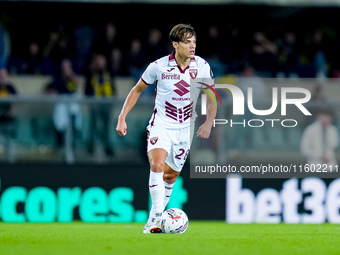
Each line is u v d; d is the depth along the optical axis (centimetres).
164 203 2677
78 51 5181
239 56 5222
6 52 5122
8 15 5269
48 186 3791
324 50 5403
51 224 3484
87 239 2239
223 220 3859
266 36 5334
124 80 4906
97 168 3825
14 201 3769
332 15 5384
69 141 3841
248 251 1902
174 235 2416
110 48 5103
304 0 5306
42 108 3838
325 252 1905
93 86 4453
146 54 5038
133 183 3838
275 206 3878
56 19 5294
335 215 3884
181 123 2483
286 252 1892
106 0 5225
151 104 3900
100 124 3862
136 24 5338
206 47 5228
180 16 5328
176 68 2458
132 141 3878
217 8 5300
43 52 5200
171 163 2553
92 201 3812
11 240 2194
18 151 3806
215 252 1862
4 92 4353
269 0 5288
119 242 2109
